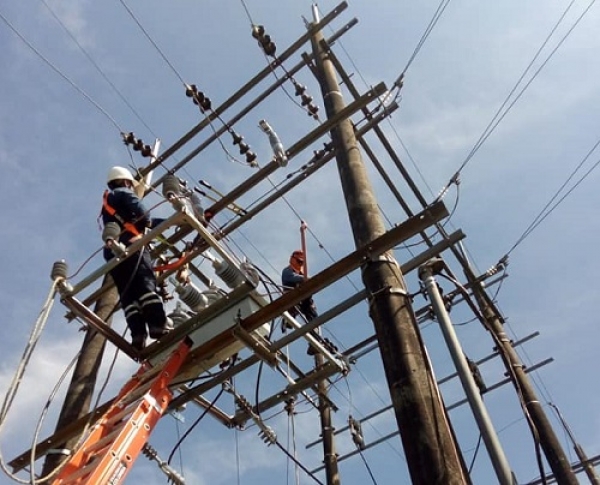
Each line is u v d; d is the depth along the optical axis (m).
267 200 8.79
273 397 7.39
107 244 5.72
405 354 4.67
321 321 6.06
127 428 5.15
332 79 8.73
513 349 11.10
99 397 5.89
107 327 6.34
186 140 10.16
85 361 7.62
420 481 3.98
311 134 7.71
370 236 5.75
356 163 6.68
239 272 6.12
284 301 5.91
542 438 9.95
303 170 8.84
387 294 5.17
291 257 9.67
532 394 10.51
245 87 9.98
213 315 6.33
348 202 6.29
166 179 5.99
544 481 5.37
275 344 6.25
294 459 7.94
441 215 5.26
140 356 6.54
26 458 6.64
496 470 4.91
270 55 9.77
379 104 9.66
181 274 7.33
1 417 4.68
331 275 5.66
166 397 5.74
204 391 6.75
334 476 10.29
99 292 7.14
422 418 4.25
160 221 6.72
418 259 6.08
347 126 7.35
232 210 8.80
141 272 6.21
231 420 7.70
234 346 6.25
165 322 6.13
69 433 6.48
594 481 12.02
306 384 7.14
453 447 4.17
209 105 9.91
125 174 7.13
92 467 4.85
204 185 8.56
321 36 9.69
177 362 6.07
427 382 4.52
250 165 9.59
